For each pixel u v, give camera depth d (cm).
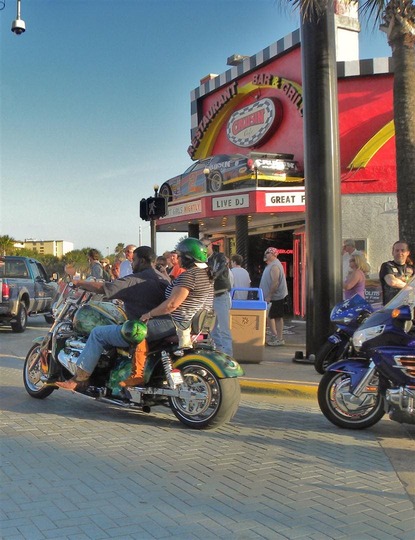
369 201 1522
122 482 457
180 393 612
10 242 5734
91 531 369
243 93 1928
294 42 1719
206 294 628
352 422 636
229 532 372
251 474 484
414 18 1059
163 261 1175
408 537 371
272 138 1830
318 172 934
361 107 1553
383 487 461
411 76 1070
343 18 1600
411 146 1065
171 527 377
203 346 642
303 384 815
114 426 624
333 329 947
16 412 673
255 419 677
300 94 1686
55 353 701
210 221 1853
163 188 1880
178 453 536
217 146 2091
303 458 532
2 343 1320
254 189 1513
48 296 1797
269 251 1185
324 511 410
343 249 1168
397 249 824
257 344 974
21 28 1143
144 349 627
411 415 567
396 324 584
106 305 691
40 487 441
